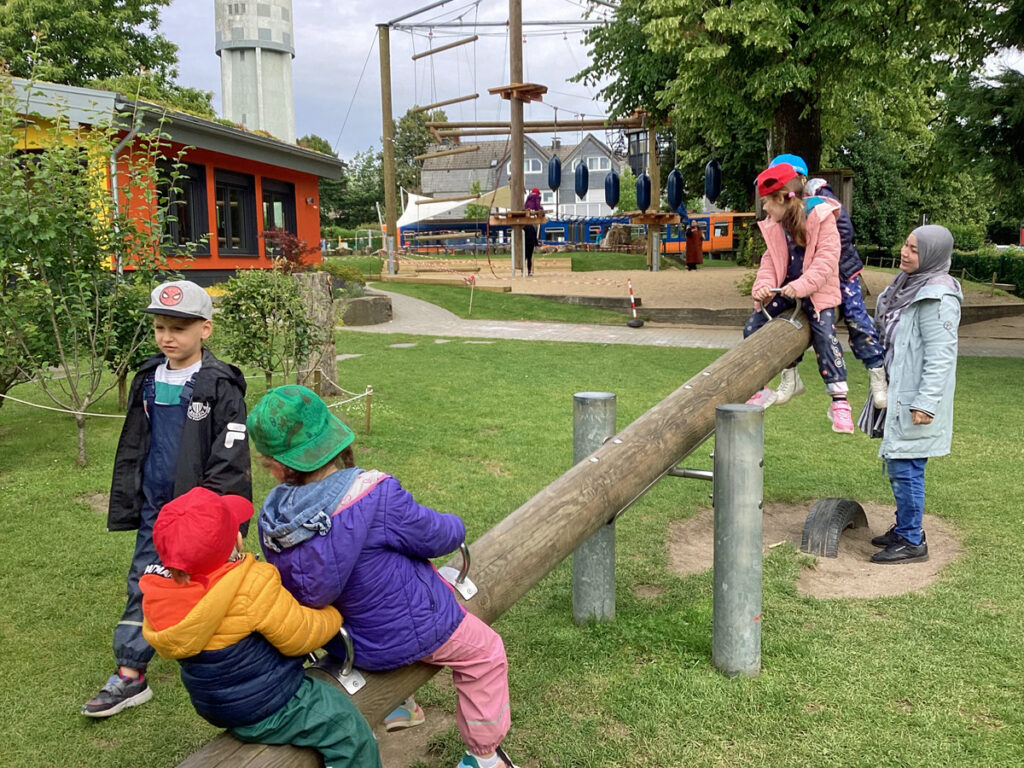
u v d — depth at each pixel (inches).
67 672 138.6
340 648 85.6
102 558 186.7
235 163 771.4
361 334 626.5
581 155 3122.5
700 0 562.6
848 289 168.9
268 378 324.2
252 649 74.5
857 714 120.4
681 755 111.7
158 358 134.6
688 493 242.5
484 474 253.8
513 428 312.5
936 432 179.0
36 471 253.9
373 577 82.2
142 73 290.7
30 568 180.9
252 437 81.4
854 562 189.8
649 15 677.9
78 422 259.9
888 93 667.4
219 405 126.7
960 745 112.1
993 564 179.2
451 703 130.0
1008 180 622.5
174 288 128.4
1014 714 118.6
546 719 121.6
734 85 632.4
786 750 112.2
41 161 253.0
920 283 177.6
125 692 126.6
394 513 82.7
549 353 520.4
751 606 131.0
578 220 2009.1
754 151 1161.4
